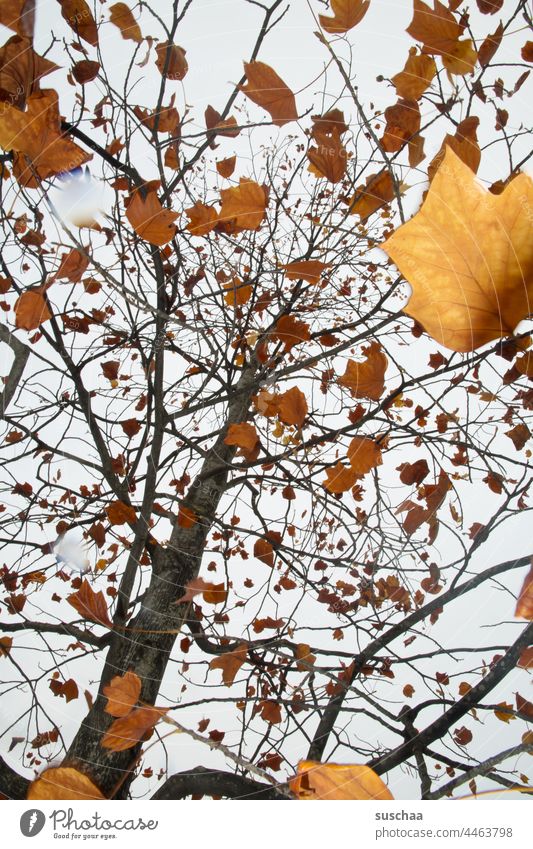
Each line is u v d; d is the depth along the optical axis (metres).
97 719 2.47
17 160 1.27
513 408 2.51
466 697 2.21
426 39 1.20
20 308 1.28
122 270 2.00
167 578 2.86
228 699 2.00
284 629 3.01
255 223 1.27
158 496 2.70
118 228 1.92
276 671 3.15
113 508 2.65
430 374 2.18
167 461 2.97
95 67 1.88
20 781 2.36
